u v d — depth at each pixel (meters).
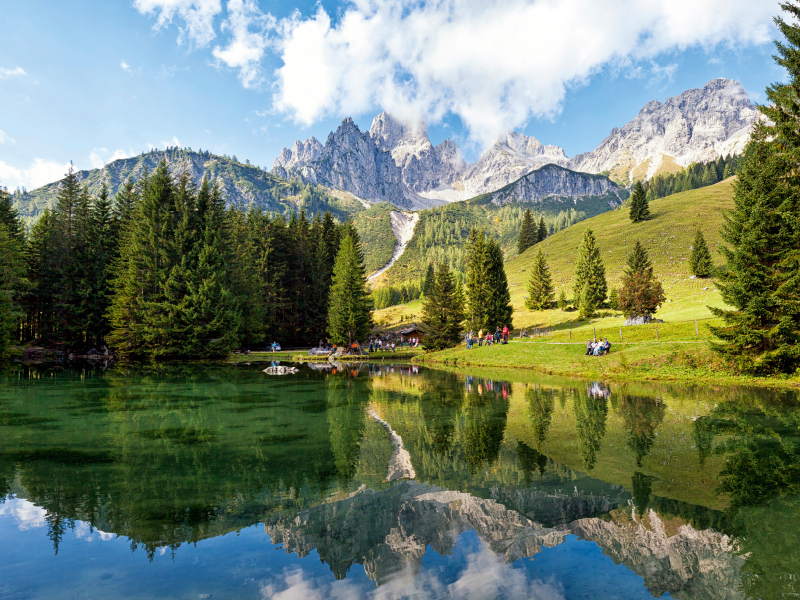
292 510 7.40
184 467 9.84
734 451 10.50
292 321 71.75
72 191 55.34
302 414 16.52
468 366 39.78
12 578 5.16
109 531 6.60
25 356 47.09
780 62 20.88
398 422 14.91
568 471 9.27
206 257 46.56
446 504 7.57
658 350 27.95
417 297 175.75
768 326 21.42
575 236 140.00
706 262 77.31
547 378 28.30
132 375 31.53
